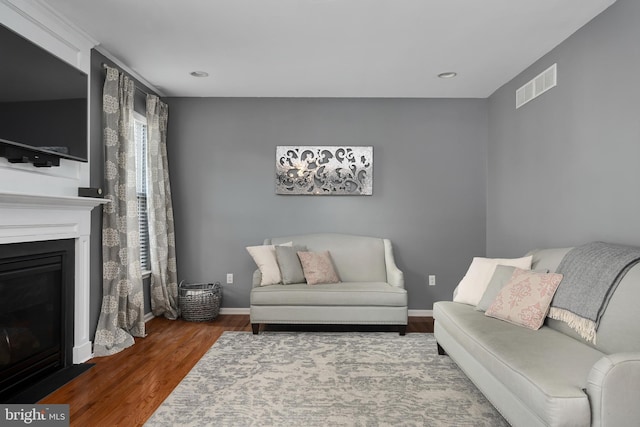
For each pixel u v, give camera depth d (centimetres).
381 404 264
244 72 432
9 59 253
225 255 518
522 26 328
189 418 243
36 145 274
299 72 432
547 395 175
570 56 344
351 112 520
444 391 284
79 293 331
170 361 341
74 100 317
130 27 329
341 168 517
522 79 428
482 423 239
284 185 516
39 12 284
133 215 411
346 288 431
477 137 520
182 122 519
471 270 362
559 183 361
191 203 518
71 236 319
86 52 341
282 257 455
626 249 249
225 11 304
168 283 499
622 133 285
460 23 323
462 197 519
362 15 311
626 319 217
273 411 253
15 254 267
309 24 325
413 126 520
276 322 424
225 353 362
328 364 337
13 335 269
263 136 520
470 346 262
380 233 519
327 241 500
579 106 332
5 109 249
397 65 412
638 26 269
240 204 520
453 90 491
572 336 252
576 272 266
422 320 496
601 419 169
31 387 280
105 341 359
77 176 330
